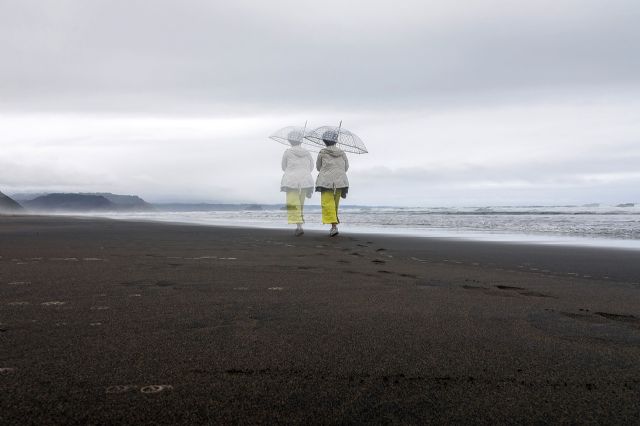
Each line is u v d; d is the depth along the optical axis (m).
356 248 7.00
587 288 3.69
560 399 1.47
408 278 4.04
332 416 1.31
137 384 1.50
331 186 9.20
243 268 4.39
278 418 1.29
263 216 28.02
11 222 15.74
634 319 2.62
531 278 4.20
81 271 3.96
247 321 2.37
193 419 1.27
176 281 3.56
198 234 9.53
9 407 1.31
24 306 2.60
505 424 1.29
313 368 1.69
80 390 1.44
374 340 2.08
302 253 6.00
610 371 1.73
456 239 9.30
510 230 12.60
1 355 1.76
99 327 2.18
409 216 23.92
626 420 1.33
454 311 2.72
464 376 1.65
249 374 1.61
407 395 1.47
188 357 1.77
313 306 2.78
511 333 2.25
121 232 9.96
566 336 2.22
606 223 15.61
